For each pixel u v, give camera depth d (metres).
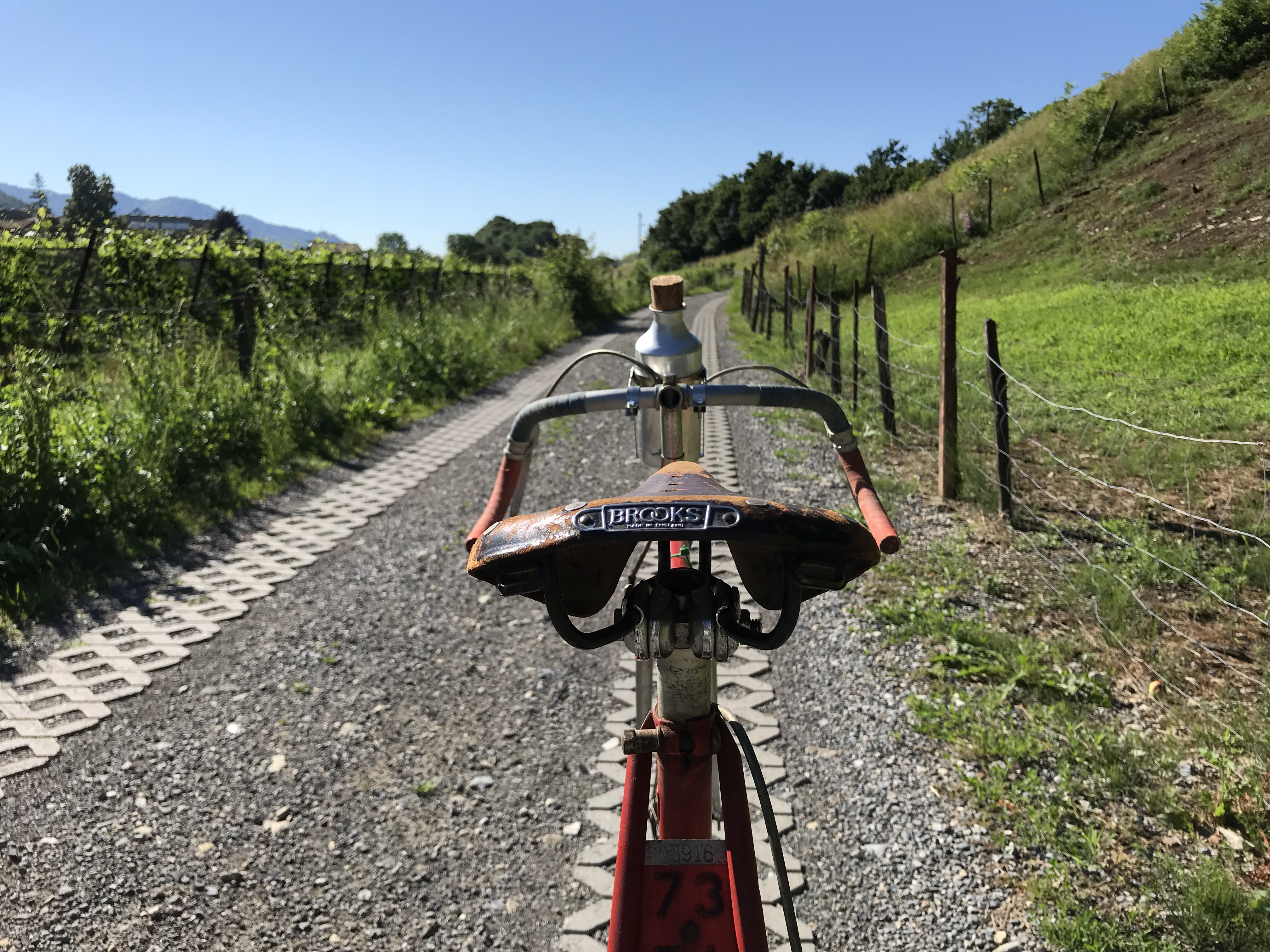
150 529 6.73
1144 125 23.00
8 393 6.85
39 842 3.27
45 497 6.26
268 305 11.60
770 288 30.83
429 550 6.52
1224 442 5.91
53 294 11.26
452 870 3.12
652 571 5.90
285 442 9.08
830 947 2.69
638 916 1.39
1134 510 6.11
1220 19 22.81
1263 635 4.39
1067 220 20.72
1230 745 3.50
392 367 13.07
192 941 2.79
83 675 4.60
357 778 3.69
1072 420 8.14
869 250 23.52
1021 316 13.59
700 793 1.52
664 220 110.75
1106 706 3.94
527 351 18.55
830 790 3.50
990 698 3.97
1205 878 2.76
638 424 1.99
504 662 4.74
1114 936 2.61
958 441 7.12
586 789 3.59
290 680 4.55
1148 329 10.80
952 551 5.78
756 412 10.84
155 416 7.84
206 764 3.79
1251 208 15.36
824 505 6.99
